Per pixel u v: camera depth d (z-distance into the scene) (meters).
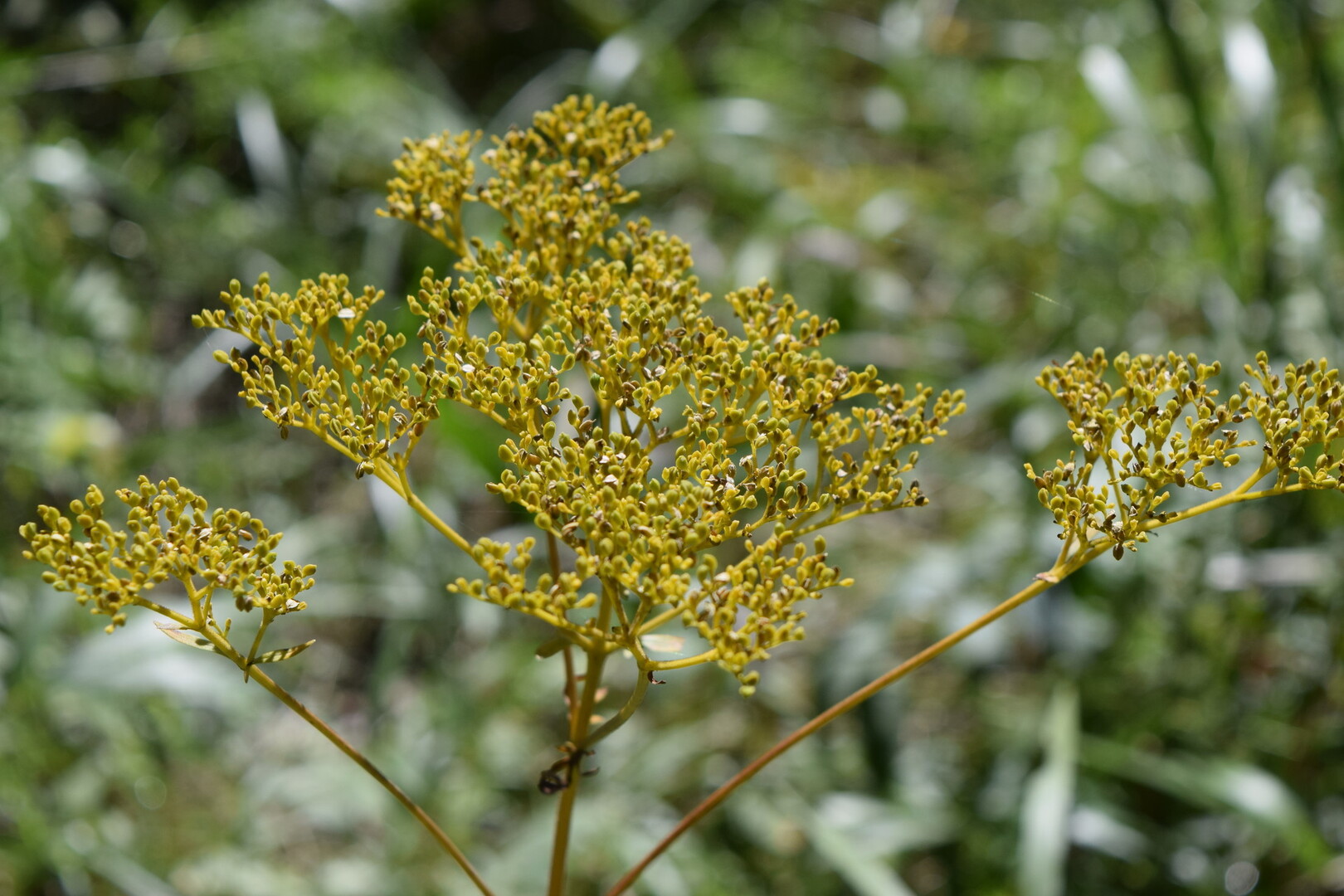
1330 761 3.95
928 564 4.04
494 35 7.61
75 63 6.46
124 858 3.85
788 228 5.48
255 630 4.44
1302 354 4.11
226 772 4.36
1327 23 5.03
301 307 1.71
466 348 1.71
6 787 3.82
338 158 6.22
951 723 4.43
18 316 5.07
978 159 6.22
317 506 5.38
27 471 4.87
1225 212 3.99
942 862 3.83
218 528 1.60
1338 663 3.90
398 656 4.39
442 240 2.10
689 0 6.72
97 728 4.30
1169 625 4.08
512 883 3.74
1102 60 4.64
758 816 3.95
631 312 1.72
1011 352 5.18
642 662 1.56
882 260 6.10
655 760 4.09
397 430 1.67
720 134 6.23
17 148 5.59
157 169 6.09
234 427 5.29
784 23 7.41
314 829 4.45
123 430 5.59
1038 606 3.84
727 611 1.49
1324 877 3.75
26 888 3.86
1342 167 4.14
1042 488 1.71
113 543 1.56
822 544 1.53
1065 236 5.11
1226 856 3.88
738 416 1.71
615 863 3.80
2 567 4.50
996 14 7.33
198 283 5.87
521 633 4.49
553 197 2.04
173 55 6.40
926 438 1.75
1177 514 1.67
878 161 6.78
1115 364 1.75
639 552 1.50
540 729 4.45
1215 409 1.71
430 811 3.95
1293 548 3.96
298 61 6.34
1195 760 3.71
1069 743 3.57
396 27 6.99
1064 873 3.87
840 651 3.87
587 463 1.60
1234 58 4.19
